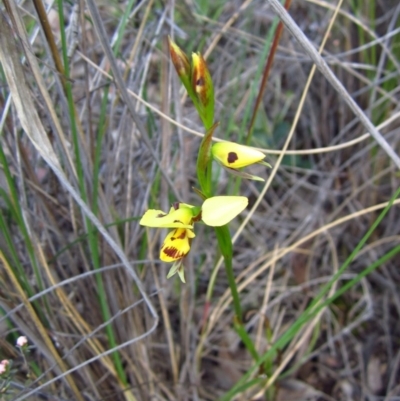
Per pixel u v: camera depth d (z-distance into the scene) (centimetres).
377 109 25
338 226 25
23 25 12
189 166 24
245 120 18
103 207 16
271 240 25
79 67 24
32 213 16
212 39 23
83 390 17
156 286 18
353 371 22
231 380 22
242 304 23
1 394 13
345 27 25
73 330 17
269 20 28
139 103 17
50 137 16
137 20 20
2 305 15
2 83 15
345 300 24
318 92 26
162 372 21
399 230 25
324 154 27
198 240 22
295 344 22
